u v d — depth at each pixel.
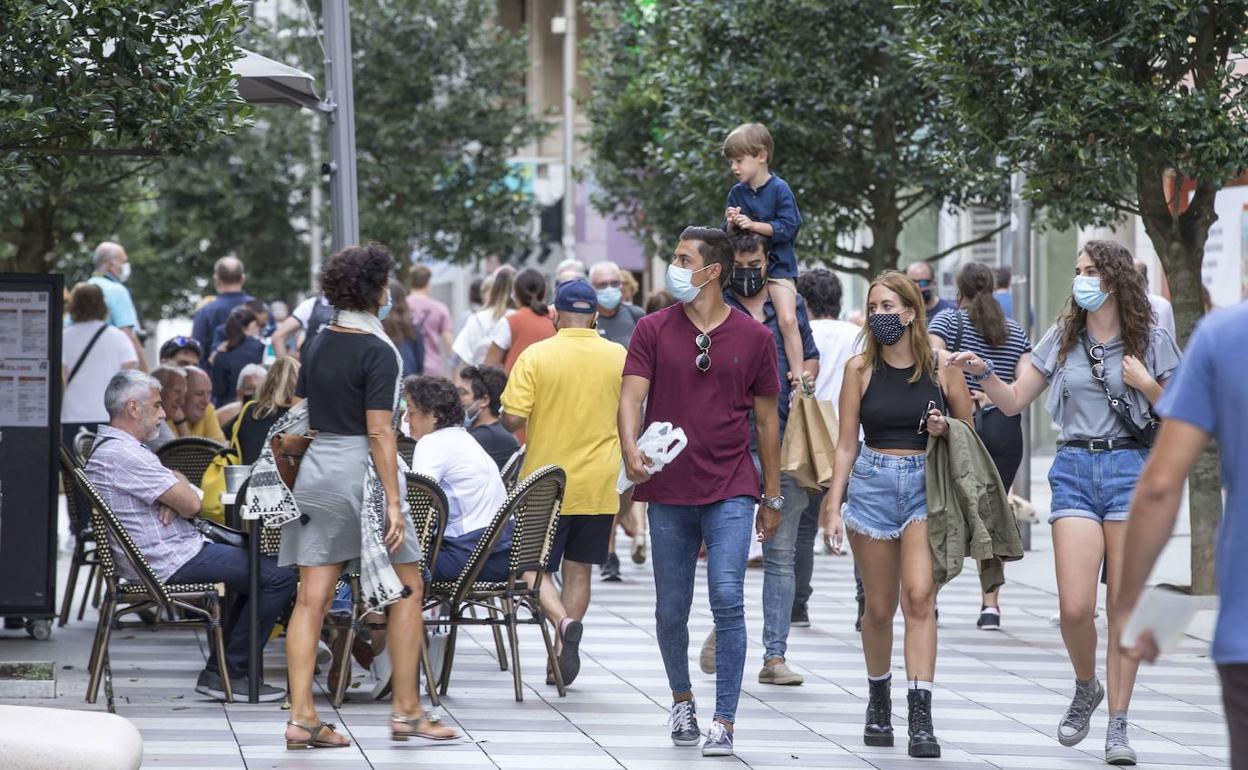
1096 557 18.09
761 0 45.44
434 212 81.50
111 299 37.81
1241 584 10.01
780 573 22.67
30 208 36.47
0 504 21.61
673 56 48.00
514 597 21.80
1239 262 33.53
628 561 37.19
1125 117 27.58
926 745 18.16
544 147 108.81
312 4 80.81
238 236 85.38
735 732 19.52
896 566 18.55
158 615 26.69
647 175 65.62
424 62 81.56
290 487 18.19
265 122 84.31
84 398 32.62
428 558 20.92
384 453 18.11
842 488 18.53
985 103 29.36
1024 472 39.09
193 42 20.58
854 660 24.52
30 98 19.41
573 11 92.00
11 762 13.07
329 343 18.28
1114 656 18.22
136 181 47.25
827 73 45.19
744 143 22.52
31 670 22.12
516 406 22.31
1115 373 18.06
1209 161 27.36
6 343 21.69
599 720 20.19
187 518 21.17
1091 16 28.28
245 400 31.72
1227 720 10.05
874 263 48.22
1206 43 28.56
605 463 22.39
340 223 30.31
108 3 19.58
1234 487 10.06
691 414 18.17
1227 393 10.06
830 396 28.81
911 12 30.25
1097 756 18.64
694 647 25.70
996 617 27.59
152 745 18.39
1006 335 26.91
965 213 70.19
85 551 27.41
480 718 20.25
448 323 45.72
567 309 22.62
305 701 18.31
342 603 21.84
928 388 18.33
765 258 22.44
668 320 18.38
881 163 46.31
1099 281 17.95
